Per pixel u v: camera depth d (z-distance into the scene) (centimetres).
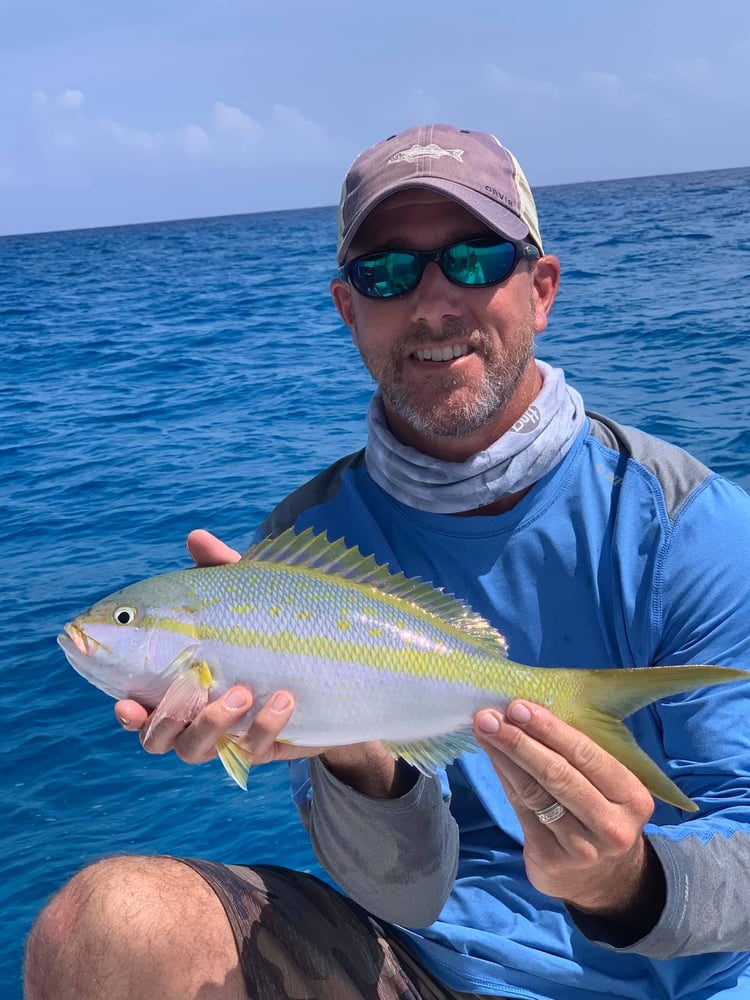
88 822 125
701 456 240
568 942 69
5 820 126
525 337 73
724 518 70
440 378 72
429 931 72
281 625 60
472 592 74
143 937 62
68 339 598
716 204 1564
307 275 931
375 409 78
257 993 63
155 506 253
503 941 69
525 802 56
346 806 66
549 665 73
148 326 633
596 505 73
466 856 75
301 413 346
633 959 68
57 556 223
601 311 495
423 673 60
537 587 73
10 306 866
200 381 424
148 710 61
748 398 290
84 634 60
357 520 78
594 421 79
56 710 152
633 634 70
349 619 61
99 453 314
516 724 54
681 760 68
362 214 71
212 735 57
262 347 505
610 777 54
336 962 69
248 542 221
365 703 60
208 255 1475
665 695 56
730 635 68
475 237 71
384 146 76
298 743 61
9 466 308
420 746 62
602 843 55
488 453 71
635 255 785
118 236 3319
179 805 128
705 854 61
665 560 70
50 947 64
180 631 60
